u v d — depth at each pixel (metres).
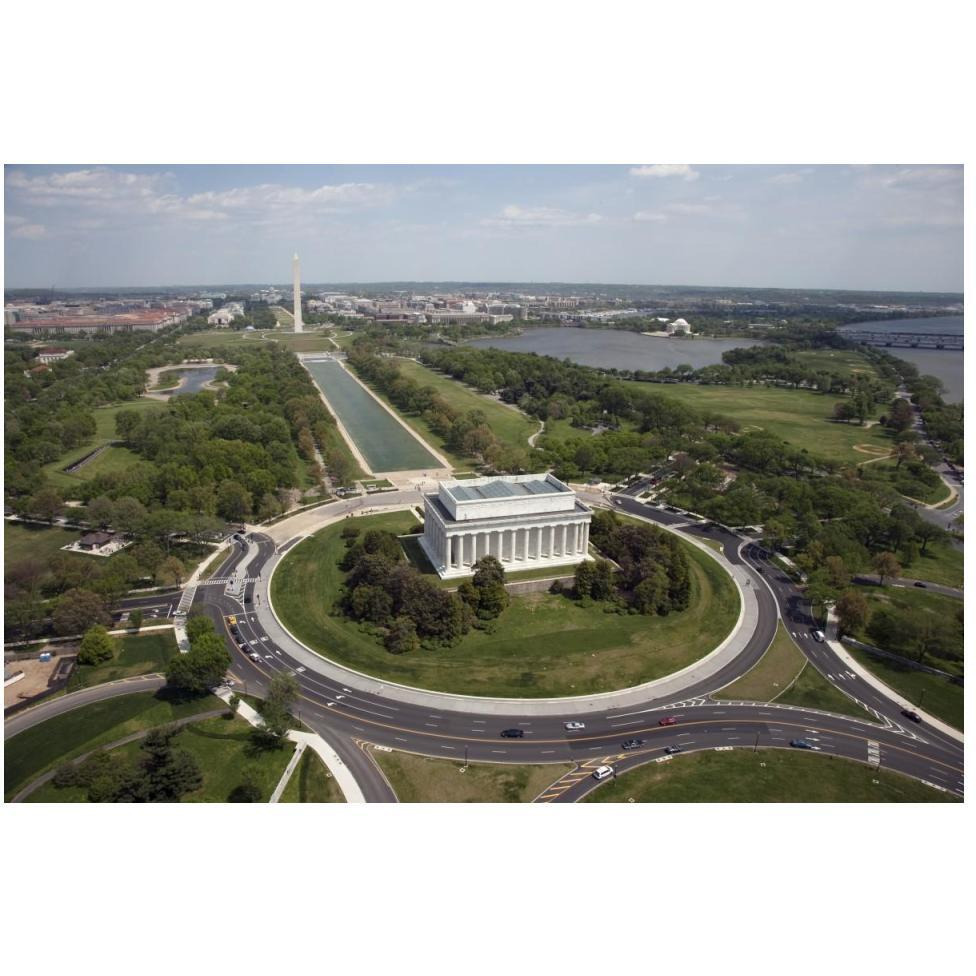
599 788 173.88
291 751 185.00
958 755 193.38
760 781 178.62
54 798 164.38
